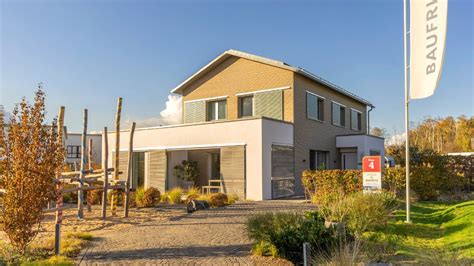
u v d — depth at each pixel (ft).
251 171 54.60
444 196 46.57
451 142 169.37
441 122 177.27
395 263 17.42
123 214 40.22
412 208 38.17
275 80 64.34
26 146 21.76
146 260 20.93
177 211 42.37
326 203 31.30
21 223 21.56
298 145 63.26
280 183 57.41
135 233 29.25
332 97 77.20
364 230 25.30
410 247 21.99
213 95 72.49
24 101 21.94
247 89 67.77
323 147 72.02
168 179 66.08
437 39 28.45
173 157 67.46
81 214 37.83
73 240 25.58
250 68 67.62
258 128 54.34
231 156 56.95
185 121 76.79
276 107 63.82
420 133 171.01
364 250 19.38
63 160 23.84
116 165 40.93
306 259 17.37
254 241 22.98
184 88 77.25
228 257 21.11
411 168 44.83
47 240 26.53
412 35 30.48
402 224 29.53
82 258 21.58
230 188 56.59
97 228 32.35
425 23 29.45
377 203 27.68
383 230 26.37
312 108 68.80
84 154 39.88
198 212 40.27
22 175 21.40
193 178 67.31
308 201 48.65
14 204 21.48
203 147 60.49
